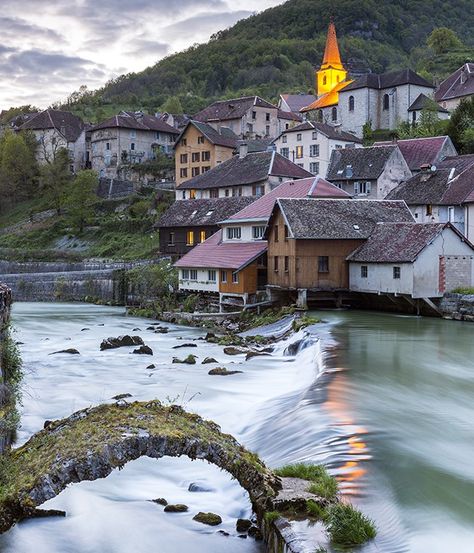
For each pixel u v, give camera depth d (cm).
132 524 1316
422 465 1377
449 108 10450
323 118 10938
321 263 4541
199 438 1229
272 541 1145
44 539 1255
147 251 8462
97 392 2477
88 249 9306
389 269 4206
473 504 1186
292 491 1226
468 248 4150
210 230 6172
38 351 3591
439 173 5966
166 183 10694
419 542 1042
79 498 1457
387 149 7106
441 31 17738
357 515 1080
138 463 1681
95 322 5153
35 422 2045
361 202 4891
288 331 3862
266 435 1791
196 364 3070
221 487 1515
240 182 7150
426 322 3831
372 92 10244
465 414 1812
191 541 1230
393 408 1866
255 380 2647
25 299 7869
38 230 10356
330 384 2188
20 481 1146
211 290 5184
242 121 10600
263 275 4900
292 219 4512
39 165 12469
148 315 5509
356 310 4516
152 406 1362
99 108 18150
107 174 11681
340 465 1389
